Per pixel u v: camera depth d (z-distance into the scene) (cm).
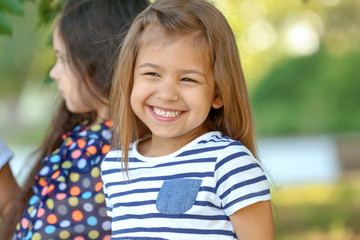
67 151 211
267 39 1503
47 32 307
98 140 209
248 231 171
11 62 1864
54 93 258
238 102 184
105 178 194
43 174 207
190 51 173
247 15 1194
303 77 1638
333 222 589
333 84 1606
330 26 1448
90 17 220
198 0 182
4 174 238
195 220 172
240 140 188
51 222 202
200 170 175
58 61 226
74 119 241
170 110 176
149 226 176
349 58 1588
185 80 174
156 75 176
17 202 228
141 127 196
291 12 1377
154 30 176
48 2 296
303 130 1622
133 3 228
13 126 2059
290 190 786
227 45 179
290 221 618
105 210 202
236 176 170
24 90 2012
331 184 806
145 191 180
